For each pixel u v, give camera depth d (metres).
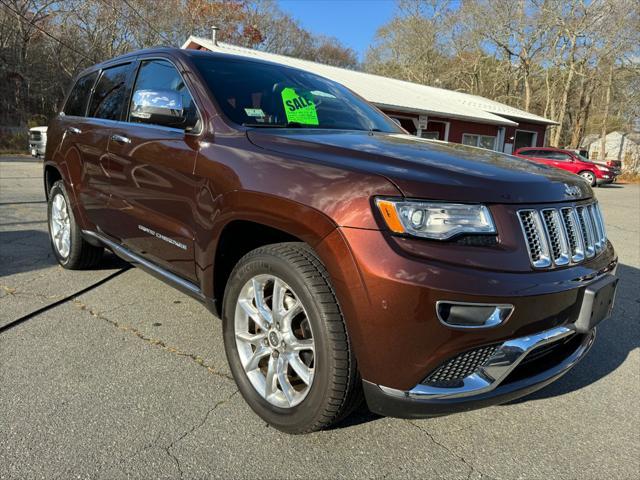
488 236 1.96
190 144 2.75
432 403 1.92
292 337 2.26
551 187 2.22
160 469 2.05
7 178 12.24
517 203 2.05
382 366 1.91
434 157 2.29
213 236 2.52
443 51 46.56
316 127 3.01
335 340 2.00
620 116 37.88
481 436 2.42
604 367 3.24
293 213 2.10
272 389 2.33
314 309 2.03
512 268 1.95
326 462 2.16
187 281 2.92
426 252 1.86
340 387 2.03
